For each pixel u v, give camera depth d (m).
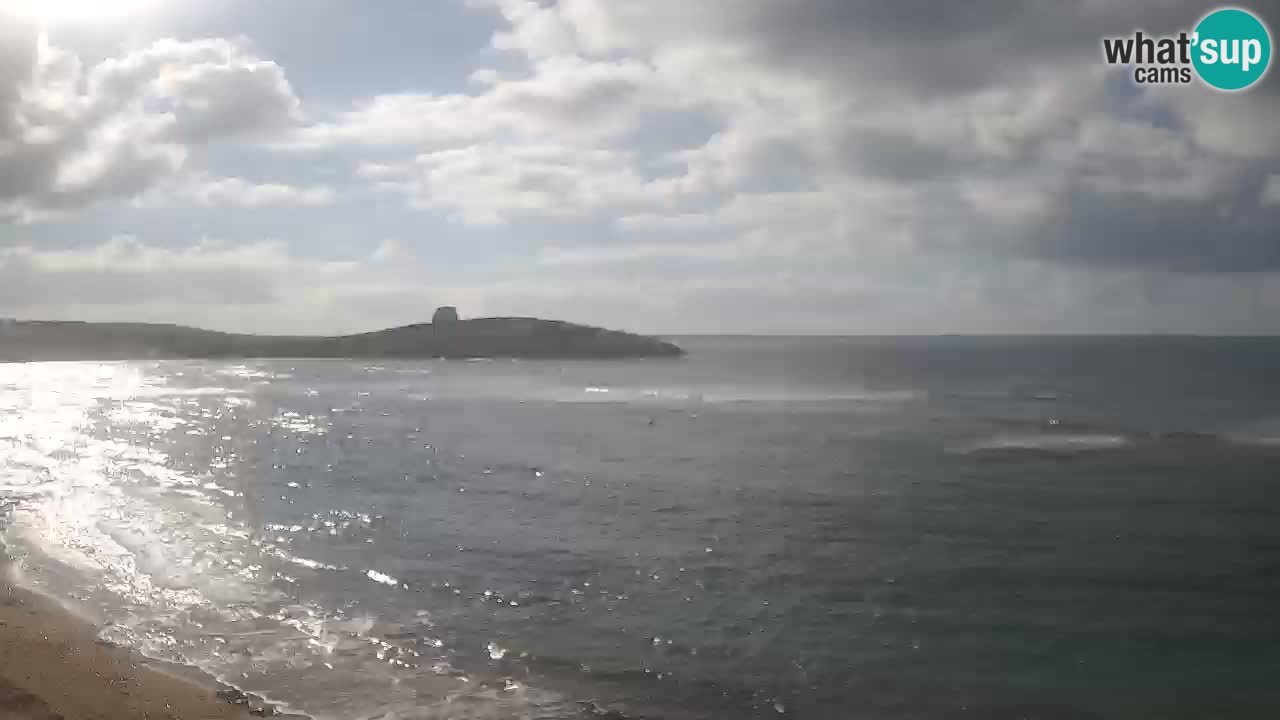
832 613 12.84
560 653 10.66
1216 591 14.55
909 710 9.42
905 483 25.91
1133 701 9.93
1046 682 10.39
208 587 12.81
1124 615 13.17
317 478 25.25
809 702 9.48
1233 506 22.41
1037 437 38.88
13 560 13.82
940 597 13.84
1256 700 10.01
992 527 19.45
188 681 9.10
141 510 18.72
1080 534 18.84
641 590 13.71
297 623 11.31
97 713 8.06
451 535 17.50
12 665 9.06
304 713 8.47
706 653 10.90
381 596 12.81
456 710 8.73
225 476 24.97
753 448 34.78
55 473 23.91
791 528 19.00
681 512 20.81
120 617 11.16
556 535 17.78
